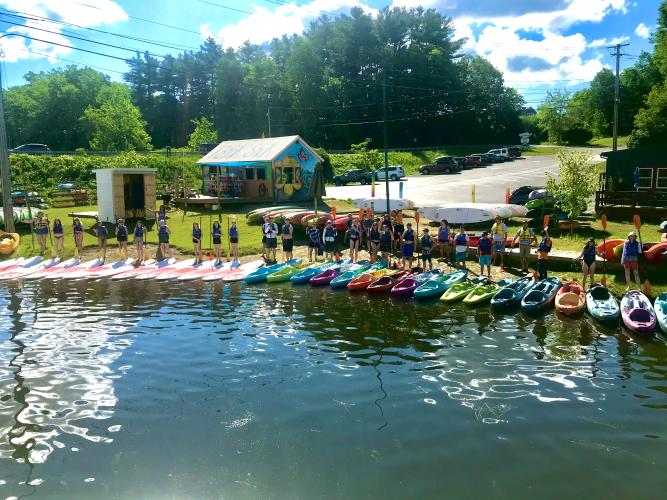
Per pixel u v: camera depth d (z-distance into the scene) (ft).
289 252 76.07
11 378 38.37
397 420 31.27
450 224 90.27
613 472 25.82
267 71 333.21
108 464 27.35
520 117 363.15
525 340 45.09
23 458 28.02
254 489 25.00
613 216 91.30
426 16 310.24
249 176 122.62
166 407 33.60
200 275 73.05
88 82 372.38
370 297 60.29
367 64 306.55
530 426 30.37
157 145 393.91
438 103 311.06
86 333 48.70
